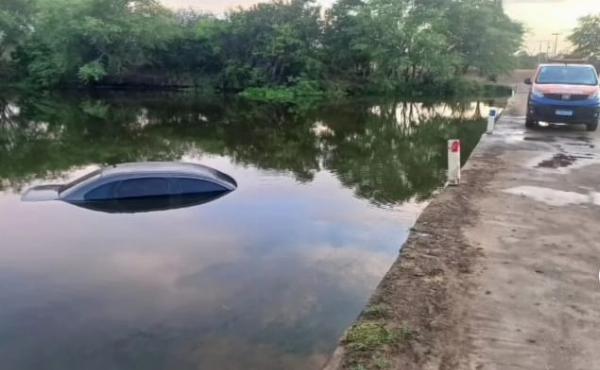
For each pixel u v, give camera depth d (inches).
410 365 163.2
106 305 241.3
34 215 382.0
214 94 2069.4
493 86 2295.8
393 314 195.8
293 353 198.2
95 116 1284.4
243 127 1085.1
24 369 192.9
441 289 215.6
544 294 207.8
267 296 249.0
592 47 2437.3
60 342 210.2
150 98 1863.9
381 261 295.4
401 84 2149.4
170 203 420.2
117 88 2267.5
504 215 312.2
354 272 278.8
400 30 2053.4
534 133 631.2
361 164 647.1
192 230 354.0
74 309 237.9
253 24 2132.1
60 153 740.7
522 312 193.8
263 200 439.5
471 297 207.3
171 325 222.1
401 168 614.2
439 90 2129.7
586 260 241.3
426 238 276.2
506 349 170.2
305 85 2033.7
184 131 1010.1
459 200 346.3
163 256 303.4
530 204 334.0
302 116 1336.1
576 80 636.1
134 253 307.9
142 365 193.5
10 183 519.5
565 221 298.5
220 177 468.4
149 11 2169.0
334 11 2169.0
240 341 207.5
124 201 414.0
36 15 2148.1
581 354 166.1
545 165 448.8
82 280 269.7
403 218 387.2
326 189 491.8
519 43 2438.5
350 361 167.0
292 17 2138.3
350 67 2204.7
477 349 170.9
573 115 611.2
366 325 188.9
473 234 280.5
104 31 1988.2
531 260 242.5
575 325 183.6
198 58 2244.1
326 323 221.1
